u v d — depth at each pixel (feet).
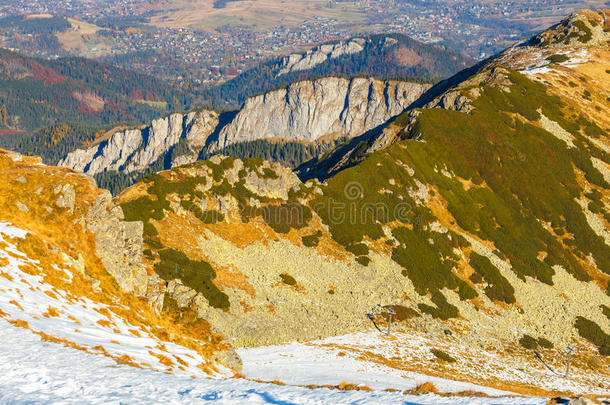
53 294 168.66
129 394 99.60
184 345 198.18
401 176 435.53
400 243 380.37
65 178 231.71
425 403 110.93
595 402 104.12
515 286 380.99
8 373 100.78
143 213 319.27
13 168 226.79
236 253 326.65
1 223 189.98
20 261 173.37
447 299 347.97
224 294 287.69
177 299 260.01
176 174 354.74
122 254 226.79
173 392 107.04
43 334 132.36
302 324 290.97
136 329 184.34
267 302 297.94
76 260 197.98
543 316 357.82
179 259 296.71
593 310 373.61
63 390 95.91
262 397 109.70
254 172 378.53
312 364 244.63
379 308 322.75
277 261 333.83
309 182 399.44
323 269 341.62
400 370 251.80
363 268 351.05
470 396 121.70
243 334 268.00
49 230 202.69
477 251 403.34
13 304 144.56
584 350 330.54
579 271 414.41
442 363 275.80
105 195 234.99
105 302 192.54
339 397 113.80
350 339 286.87
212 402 102.53
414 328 313.53
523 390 258.98
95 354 131.75
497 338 326.03
